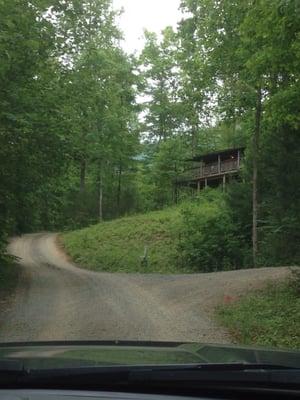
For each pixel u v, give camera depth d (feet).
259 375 7.09
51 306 47.14
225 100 96.63
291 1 28.53
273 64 36.65
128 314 42.52
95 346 10.70
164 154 196.75
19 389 6.74
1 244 67.67
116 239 133.90
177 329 36.58
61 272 87.76
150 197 208.85
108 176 206.69
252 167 105.19
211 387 6.84
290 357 9.61
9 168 55.93
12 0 42.50
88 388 6.81
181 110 186.91
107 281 69.36
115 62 166.50
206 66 93.61
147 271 108.37
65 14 58.59
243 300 45.01
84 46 63.05
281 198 84.23
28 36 48.11
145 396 6.59
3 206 62.34
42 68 54.34
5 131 47.80
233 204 110.11
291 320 35.96
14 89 47.98
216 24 87.20
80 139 62.75
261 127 96.22
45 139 55.01
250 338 33.35
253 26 35.50
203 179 190.49
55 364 7.68
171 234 129.49
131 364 7.79
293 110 40.22
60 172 62.69
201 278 64.64
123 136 185.57
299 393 6.80
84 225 195.31
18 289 60.64
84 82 62.85
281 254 82.79
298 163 83.46
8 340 33.30
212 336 34.45
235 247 105.29
